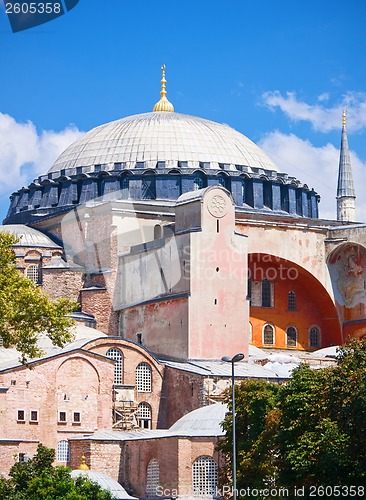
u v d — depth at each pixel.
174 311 114.81
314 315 130.38
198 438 97.88
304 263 127.38
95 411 107.88
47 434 105.19
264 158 141.12
